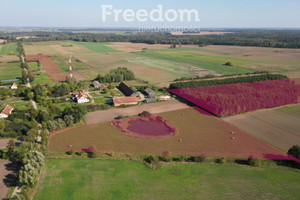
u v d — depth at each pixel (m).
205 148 58.94
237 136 65.25
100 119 76.62
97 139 62.84
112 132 67.00
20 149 52.72
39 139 63.38
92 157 54.59
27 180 43.81
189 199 42.25
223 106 81.69
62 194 43.12
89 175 48.47
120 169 50.62
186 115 80.69
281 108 87.06
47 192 43.53
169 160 53.31
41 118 73.88
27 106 89.19
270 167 51.38
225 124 73.25
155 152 57.03
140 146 59.59
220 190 44.53
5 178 47.38
